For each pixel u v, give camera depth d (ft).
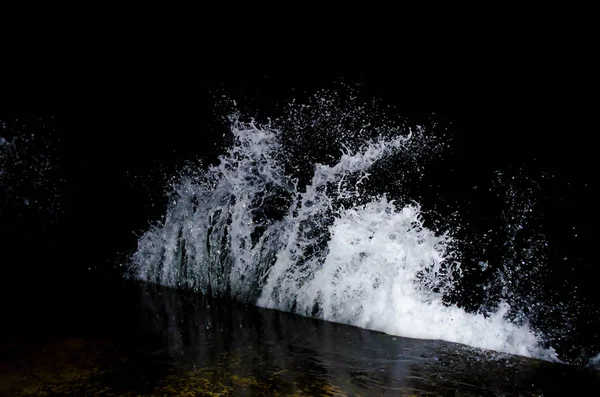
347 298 7.75
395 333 7.11
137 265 10.07
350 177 10.17
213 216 9.68
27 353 5.36
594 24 16.01
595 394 5.13
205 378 4.81
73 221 11.76
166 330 6.57
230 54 18.03
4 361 5.08
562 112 13.76
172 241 9.75
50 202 12.41
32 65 16.96
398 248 8.09
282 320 7.48
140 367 5.07
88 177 13.08
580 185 10.91
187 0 19.03
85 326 6.55
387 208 8.51
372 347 6.29
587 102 14.06
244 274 8.75
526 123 13.42
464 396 4.78
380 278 7.81
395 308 7.38
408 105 14.61
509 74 15.61
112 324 6.74
